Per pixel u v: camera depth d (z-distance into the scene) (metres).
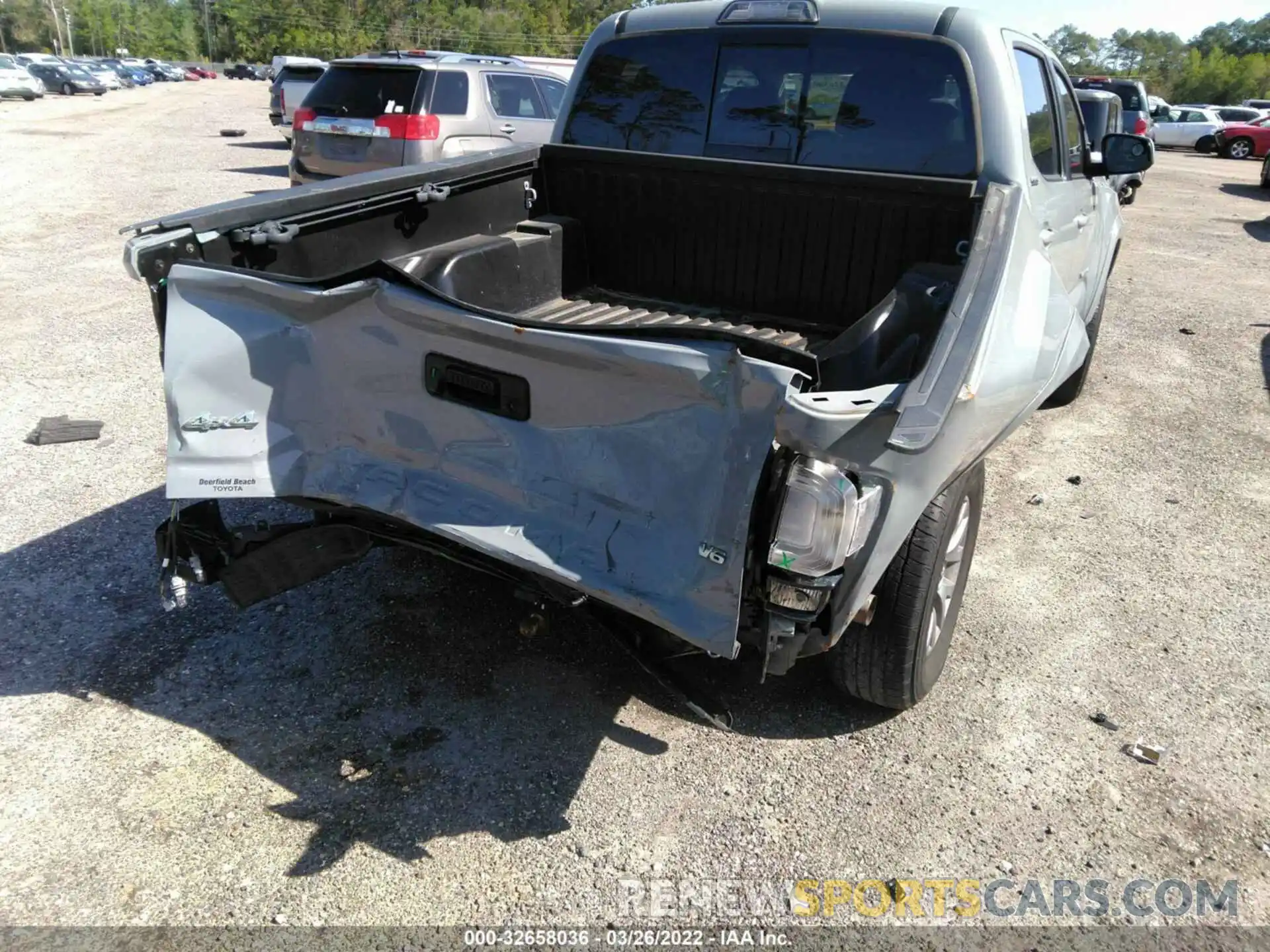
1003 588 3.92
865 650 2.81
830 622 2.32
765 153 3.88
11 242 9.22
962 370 2.19
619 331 2.17
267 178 14.12
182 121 25.56
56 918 2.26
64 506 4.24
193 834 2.52
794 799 2.74
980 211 3.05
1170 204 17.39
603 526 2.31
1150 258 11.49
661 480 2.21
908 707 3.03
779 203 3.76
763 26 3.78
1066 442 5.54
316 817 2.60
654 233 4.10
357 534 2.85
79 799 2.61
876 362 3.01
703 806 2.70
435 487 2.57
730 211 3.88
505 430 2.42
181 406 2.65
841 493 2.06
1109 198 5.77
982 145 3.45
